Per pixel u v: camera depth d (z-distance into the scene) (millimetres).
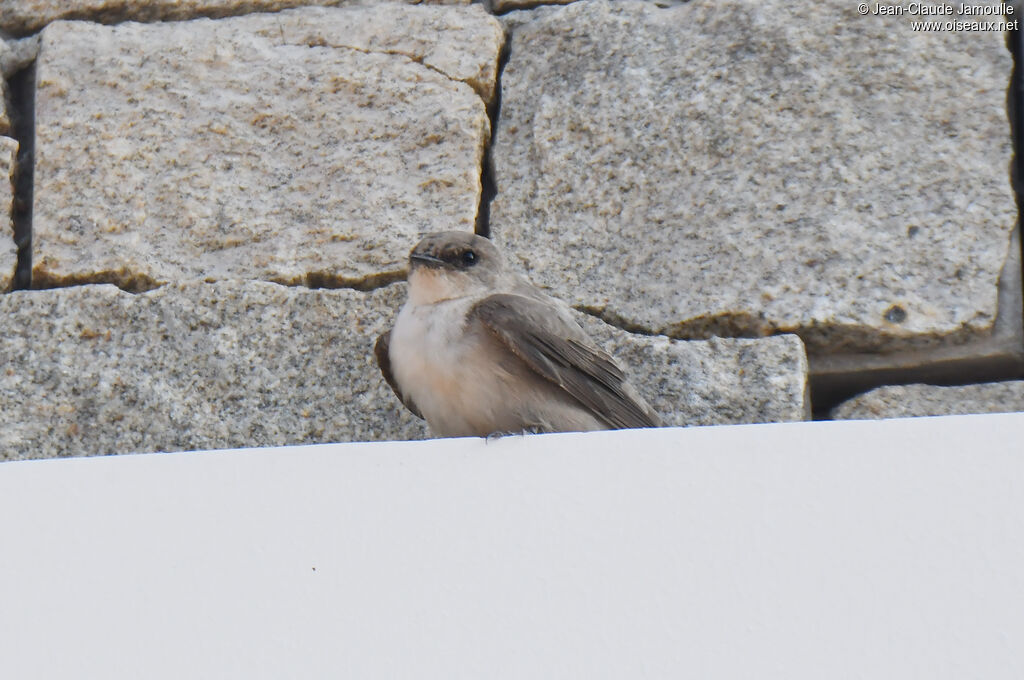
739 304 9781
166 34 10812
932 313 9633
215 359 9805
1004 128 10172
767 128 10273
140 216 10211
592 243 10180
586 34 10812
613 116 10492
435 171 10352
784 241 9922
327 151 10422
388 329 9938
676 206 10164
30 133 10766
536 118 10594
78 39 10766
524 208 10336
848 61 10430
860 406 9750
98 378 9719
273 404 9734
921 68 10375
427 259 9633
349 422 9711
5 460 9453
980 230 9852
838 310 9672
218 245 10164
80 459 7270
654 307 9922
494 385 9266
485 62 10719
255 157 10414
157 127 10453
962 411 9695
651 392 9648
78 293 9953
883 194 10000
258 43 10766
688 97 10453
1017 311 9711
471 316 9414
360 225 10203
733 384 9594
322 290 10031
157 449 9562
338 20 10867
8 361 9750
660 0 10969
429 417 9438
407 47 10750
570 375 9305
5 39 11008
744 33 10594
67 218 10203
